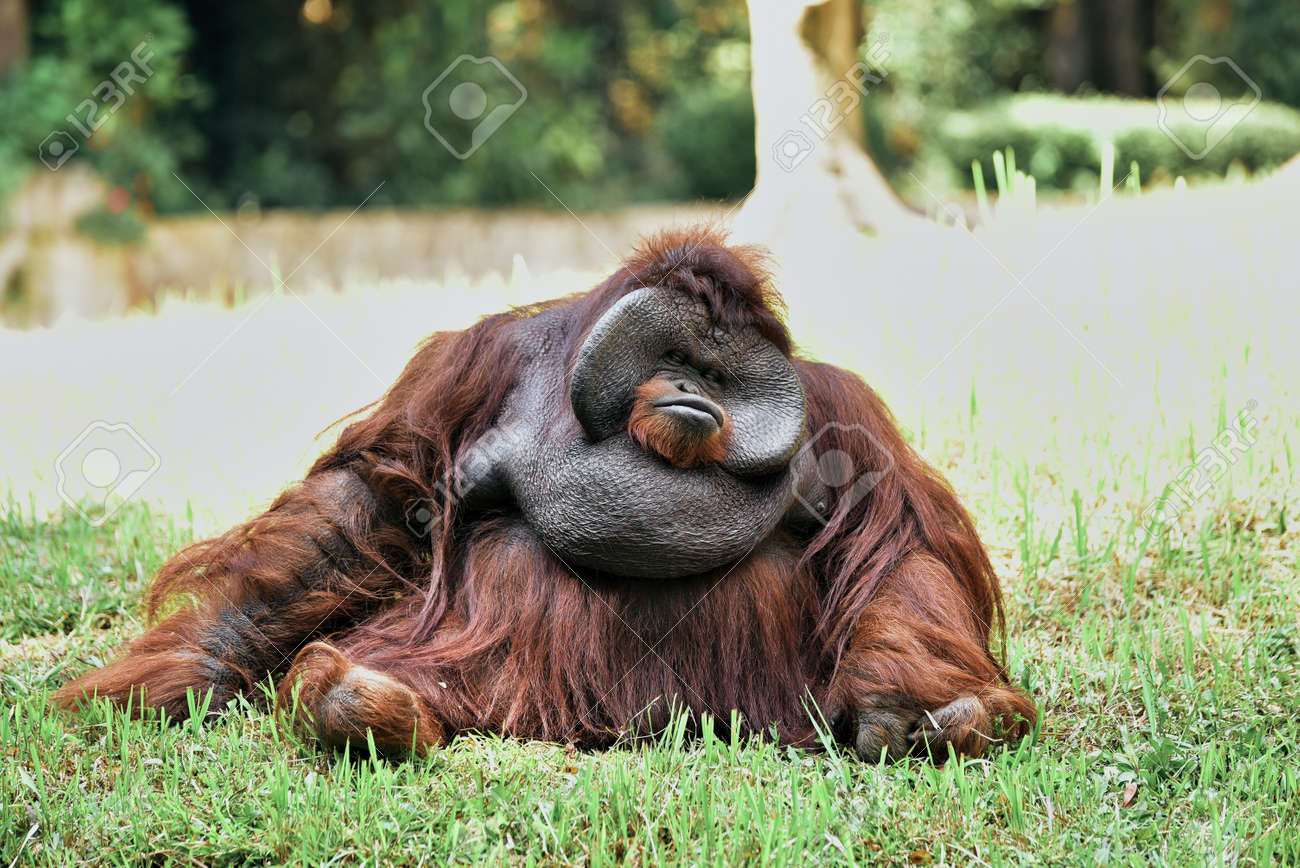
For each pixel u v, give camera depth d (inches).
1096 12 1528.1
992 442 397.4
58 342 661.9
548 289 637.3
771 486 239.8
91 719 241.0
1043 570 335.6
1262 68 1422.2
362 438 262.7
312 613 254.7
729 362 236.8
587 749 241.9
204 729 240.7
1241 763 227.6
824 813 202.1
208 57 1159.0
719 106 1202.0
